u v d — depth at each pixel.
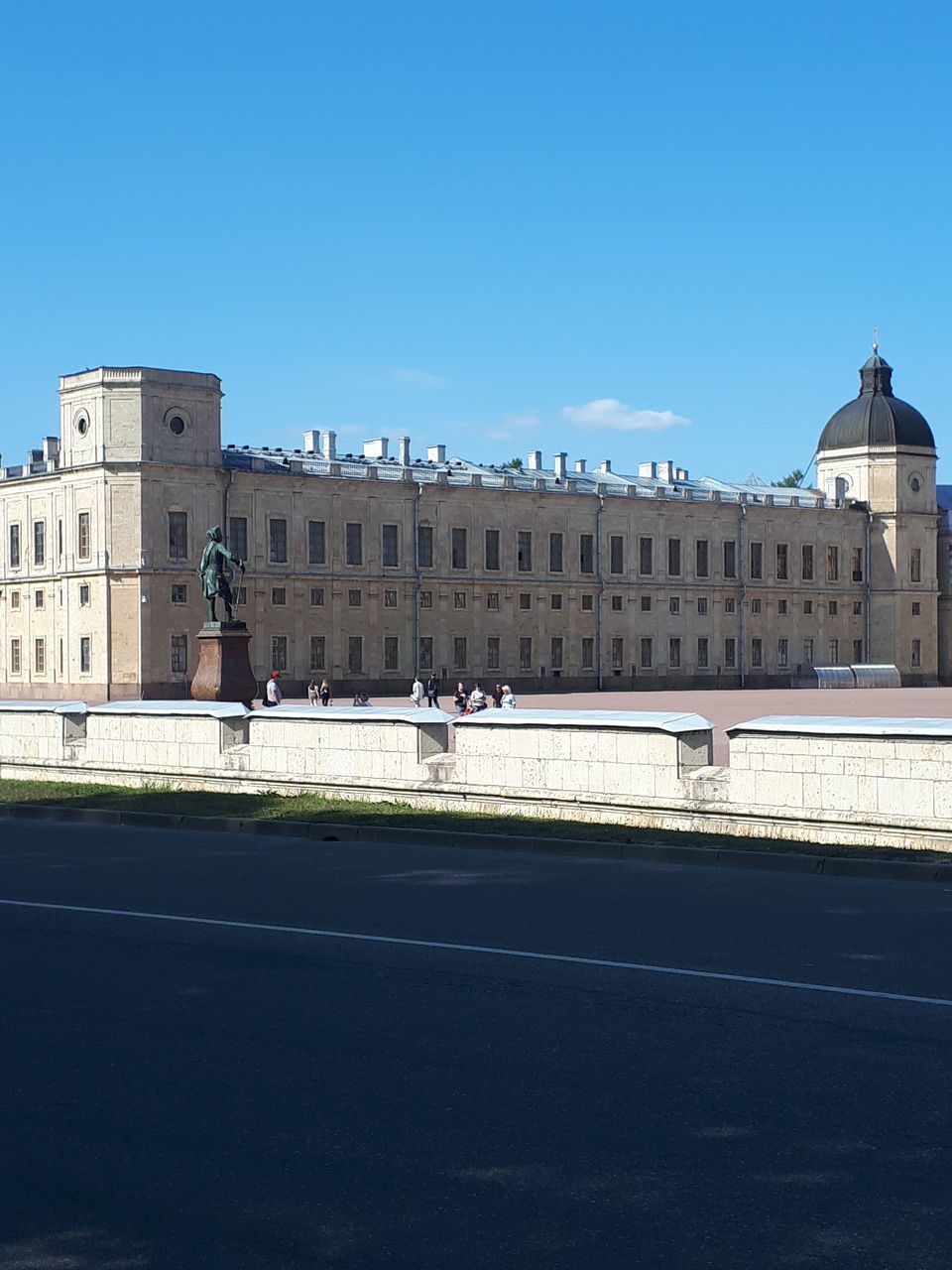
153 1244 7.34
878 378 135.38
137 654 94.69
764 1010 11.69
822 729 22.62
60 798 30.30
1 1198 7.95
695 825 23.73
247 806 27.83
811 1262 7.07
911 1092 9.58
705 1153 8.52
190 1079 9.98
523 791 26.52
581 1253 7.18
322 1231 7.46
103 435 95.12
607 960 13.60
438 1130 8.92
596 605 116.94
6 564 104.94
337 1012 11.70
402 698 102.19
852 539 131.75
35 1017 11.63
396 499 107.44
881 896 17.70
